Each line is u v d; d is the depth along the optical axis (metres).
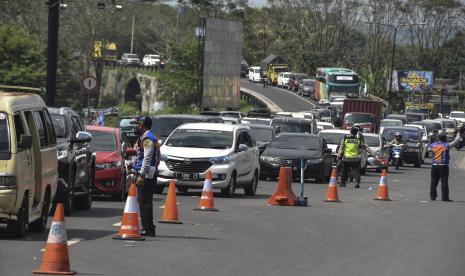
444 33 182.38
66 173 26.31
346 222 27.48
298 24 197.62
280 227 25.52
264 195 38.22
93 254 19.00
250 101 156.25
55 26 49.94
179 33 195.38
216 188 35.69
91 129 33.88
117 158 32.72
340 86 133.75
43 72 87.69
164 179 35.16
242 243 21.72
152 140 21.89
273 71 186.25
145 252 19.59
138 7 149.25
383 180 37.00
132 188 21.58
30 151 21.27
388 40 179.00
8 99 20.88
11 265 17.14
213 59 103.56
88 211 28.61
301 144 47.91
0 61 87.94
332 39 190.12
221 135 36.69
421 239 23.89
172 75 125.94
